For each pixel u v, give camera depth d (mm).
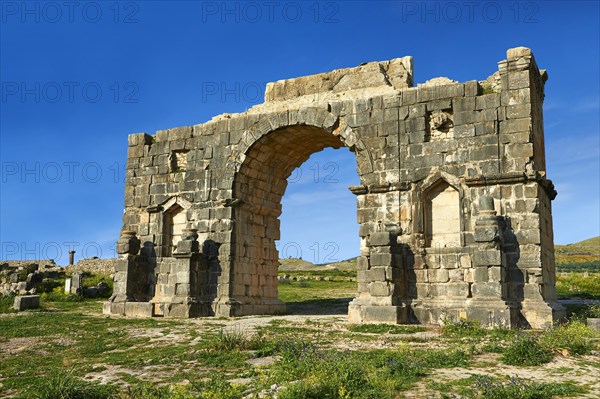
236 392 12695
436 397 12016
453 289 25031
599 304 30125
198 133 33188
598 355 16406
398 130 27531
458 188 25781
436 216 26500
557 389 12352
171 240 33438
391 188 26984
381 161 27625
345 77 30312
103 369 16938
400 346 18453
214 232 31391
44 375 16344
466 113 26234
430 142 26750
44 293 41531
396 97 27891
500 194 24906
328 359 14273
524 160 24812
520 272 23906
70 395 13180
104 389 14047
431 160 26562
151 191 33875
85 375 16266
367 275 26219
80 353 19891
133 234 32438
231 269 30609
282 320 26438
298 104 30844
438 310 24594
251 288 32188
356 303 25484
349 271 81875
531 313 23250
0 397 14000
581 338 17484
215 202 31781
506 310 22359
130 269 31609
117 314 30562
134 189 34438
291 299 43250
